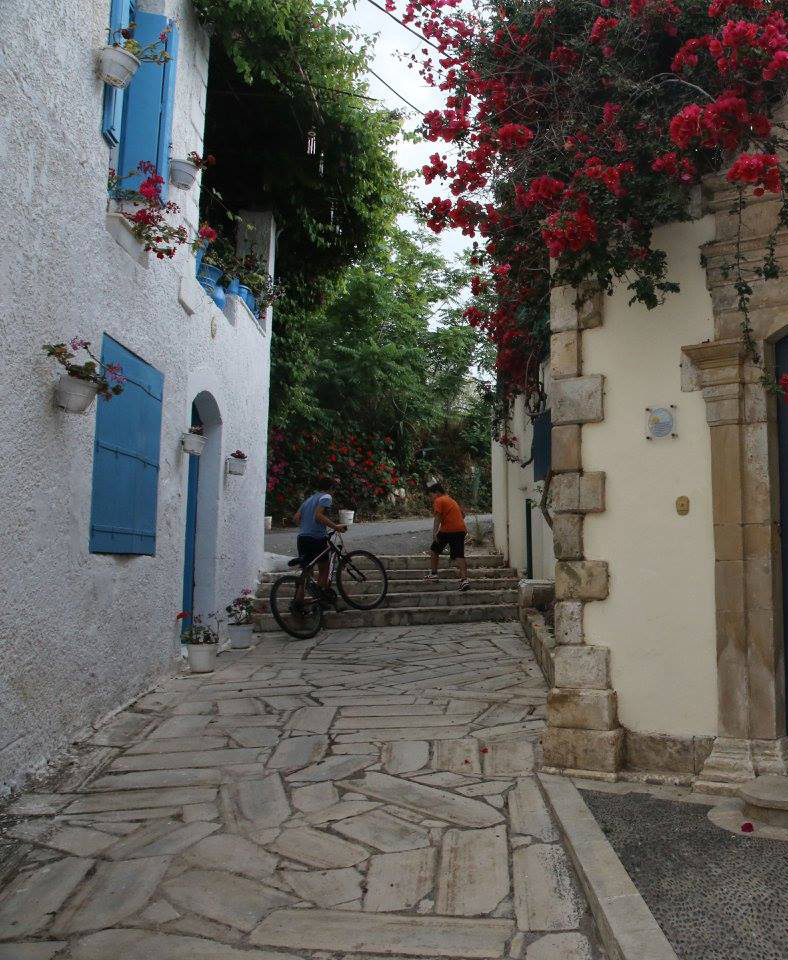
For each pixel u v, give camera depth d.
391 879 3.12
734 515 4.05
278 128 9.88
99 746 4.77
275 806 3.88
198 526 8.42
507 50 4.63
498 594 10.29
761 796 3.46
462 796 3.98
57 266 4.50
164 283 6.45
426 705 5.73
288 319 13.59
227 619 8.70
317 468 18.81
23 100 4.05
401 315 19.95
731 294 4.12
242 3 7.41
